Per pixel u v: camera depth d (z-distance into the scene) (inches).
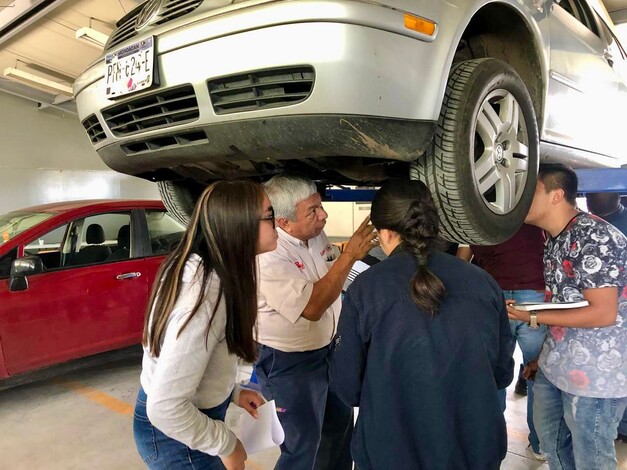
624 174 77.9
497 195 63.0
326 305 60.2
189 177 81.4
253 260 44.1
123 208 140.9
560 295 61.5
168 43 57.2
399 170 71.8
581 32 98.2
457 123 55.6
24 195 320.5
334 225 275.7
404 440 43.0
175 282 41.8
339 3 47.7
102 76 66.7
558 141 89.5
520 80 66.4
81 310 126.2
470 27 76.0
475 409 43.2
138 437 47.4
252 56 51.2
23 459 98.4
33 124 333.7
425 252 44.9
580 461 61.6
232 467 45.2
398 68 50.8
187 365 40.0
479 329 43.6
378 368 43.7
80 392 133.9
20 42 246.7
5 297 114.3
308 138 51.8
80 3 210.8
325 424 76.1
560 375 61.7
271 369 68.4
